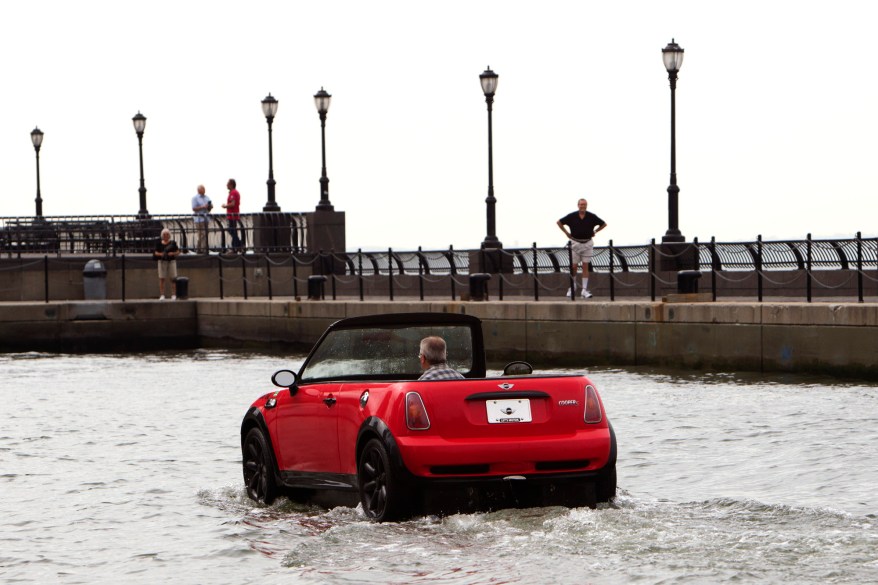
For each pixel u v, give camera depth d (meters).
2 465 24.61
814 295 51.31
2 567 16.12
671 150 53.81
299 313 60.56
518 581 13.96
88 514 19.53
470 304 51.59
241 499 20.59
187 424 30.80
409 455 16.88
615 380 40.62
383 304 55.84
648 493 19.81
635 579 13.81
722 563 14.30
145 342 65.62
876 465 22.05
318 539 16.36
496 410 17.25
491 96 60.91
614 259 58.62
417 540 16.08
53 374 47.84
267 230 79.00
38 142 100.94
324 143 76.56
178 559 16.27
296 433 19.39
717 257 53.75
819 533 15.69
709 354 43.62
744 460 23.12
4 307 64.06
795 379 39.59
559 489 17.48
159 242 69.44
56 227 84.81
